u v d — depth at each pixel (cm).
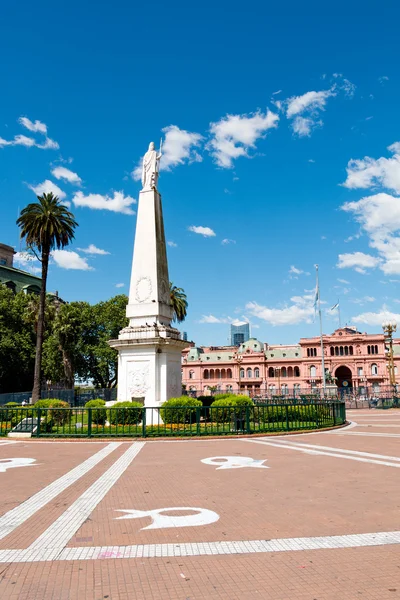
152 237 2658
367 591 487
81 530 697
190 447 1641
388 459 1325
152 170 2769
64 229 3966
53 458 1431
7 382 5862
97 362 6338
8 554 600
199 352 13512
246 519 747
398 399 4638
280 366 12306
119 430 2008
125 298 6341
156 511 799
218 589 497
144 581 516
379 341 11538
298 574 531
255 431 1995
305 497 888
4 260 8400
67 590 497
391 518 739
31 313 5550
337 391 5688
